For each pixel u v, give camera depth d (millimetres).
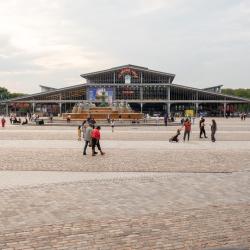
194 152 31188
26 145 36812
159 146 36062
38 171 22000
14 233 11055
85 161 25922
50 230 11320
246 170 22141
